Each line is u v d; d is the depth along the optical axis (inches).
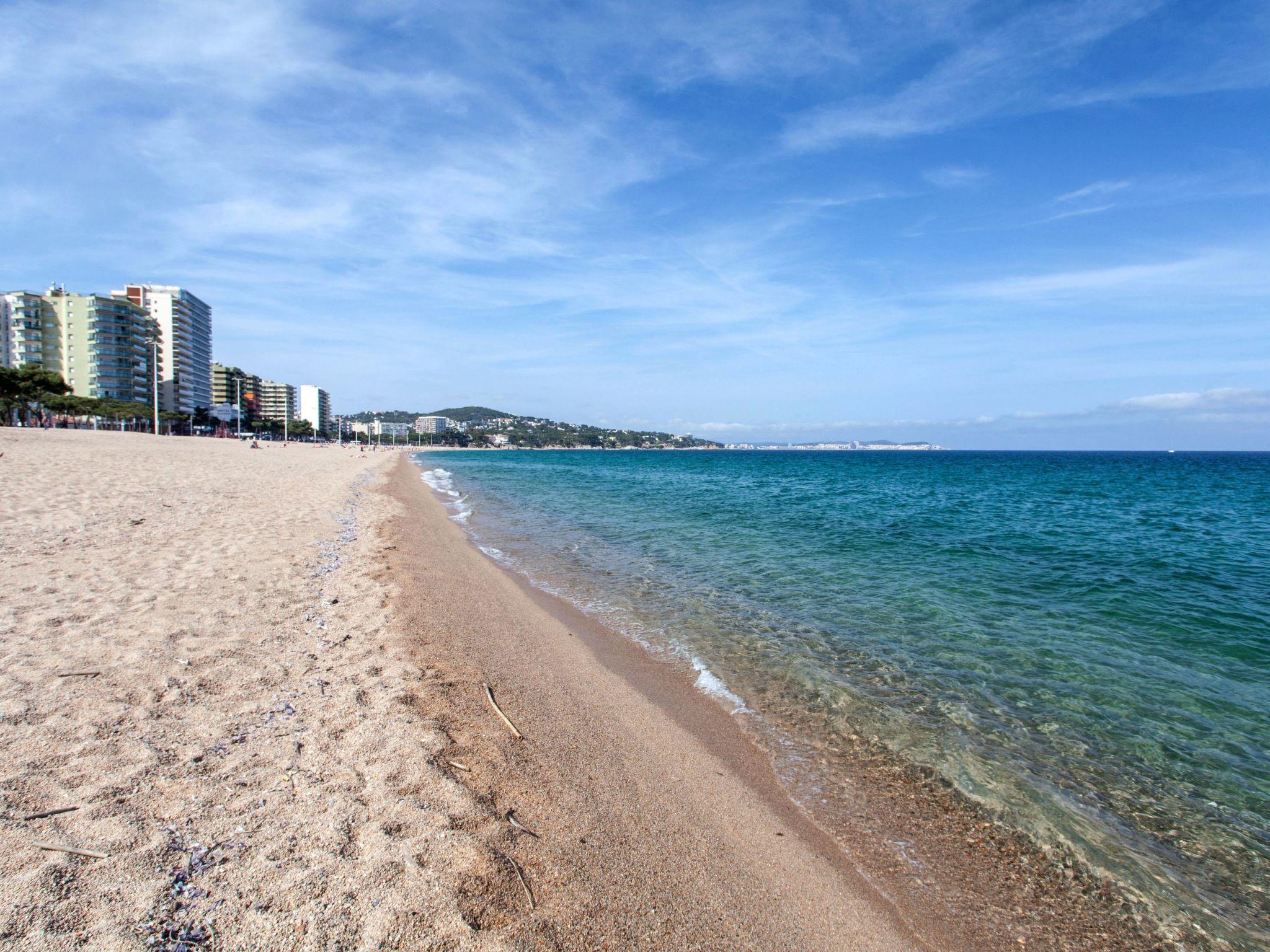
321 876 120.5
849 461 4222.4
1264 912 155.0
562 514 921.5
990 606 414.9
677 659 305.3
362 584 363.9
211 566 361.4
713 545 634.8
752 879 149.9
